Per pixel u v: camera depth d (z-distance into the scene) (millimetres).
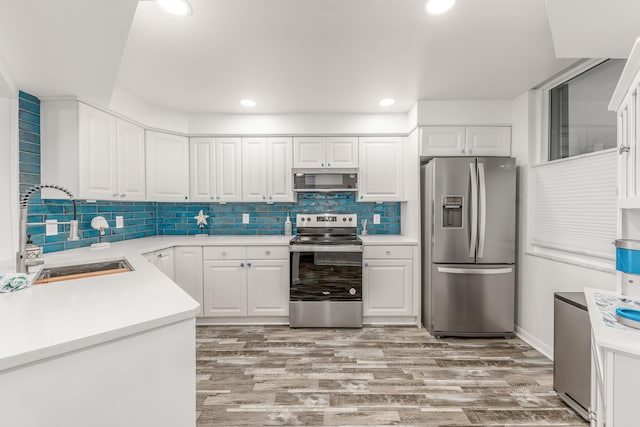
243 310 3092
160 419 951
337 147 3393
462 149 3012
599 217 2113
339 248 3008
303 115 3379
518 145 2900
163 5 1558
